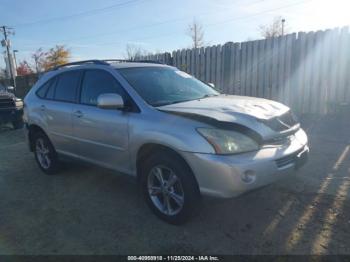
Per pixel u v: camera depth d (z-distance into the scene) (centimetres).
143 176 365
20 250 314
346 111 717
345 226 325
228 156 297
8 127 1088
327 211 356
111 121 386
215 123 308
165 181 348
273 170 312
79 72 466
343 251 286
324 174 459
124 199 421
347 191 402
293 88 802
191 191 319
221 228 334
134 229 343
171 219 344
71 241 326
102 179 502
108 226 352
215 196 303
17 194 456
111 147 397
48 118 498
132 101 376
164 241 317
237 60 888
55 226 358
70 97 469
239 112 332
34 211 398
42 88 535
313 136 650
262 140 314
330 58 740
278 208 368
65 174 534
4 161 632
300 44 775
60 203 418
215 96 434
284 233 319
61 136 481
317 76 764
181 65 1039
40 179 516
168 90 411
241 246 302
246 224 339
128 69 425
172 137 319
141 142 350
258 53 846
